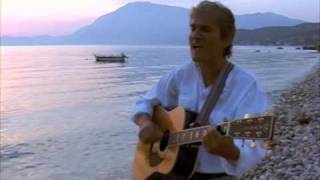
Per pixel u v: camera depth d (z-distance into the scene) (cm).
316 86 3819
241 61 10862
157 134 322
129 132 2234
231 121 254
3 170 1571
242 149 253
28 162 1677
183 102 305
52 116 2947
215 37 285
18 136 2227
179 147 298
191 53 295
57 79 6575
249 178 945
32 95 4494
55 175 1499
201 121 287
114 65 10438
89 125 2502
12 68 9969
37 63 12431
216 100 285
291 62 10338
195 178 295
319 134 1348
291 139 1339
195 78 304
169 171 302
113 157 1700
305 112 1878
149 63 11162
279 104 2775
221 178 287
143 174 335
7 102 3881
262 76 6031
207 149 252
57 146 1952
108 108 3278
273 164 1012
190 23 292
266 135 239
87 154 1770
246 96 277
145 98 338
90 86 5334
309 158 1020
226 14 286
